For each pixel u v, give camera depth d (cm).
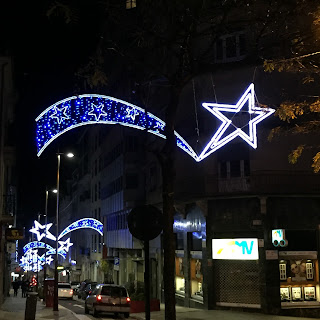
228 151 2497
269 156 2384
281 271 2323
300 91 2388
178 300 2881
